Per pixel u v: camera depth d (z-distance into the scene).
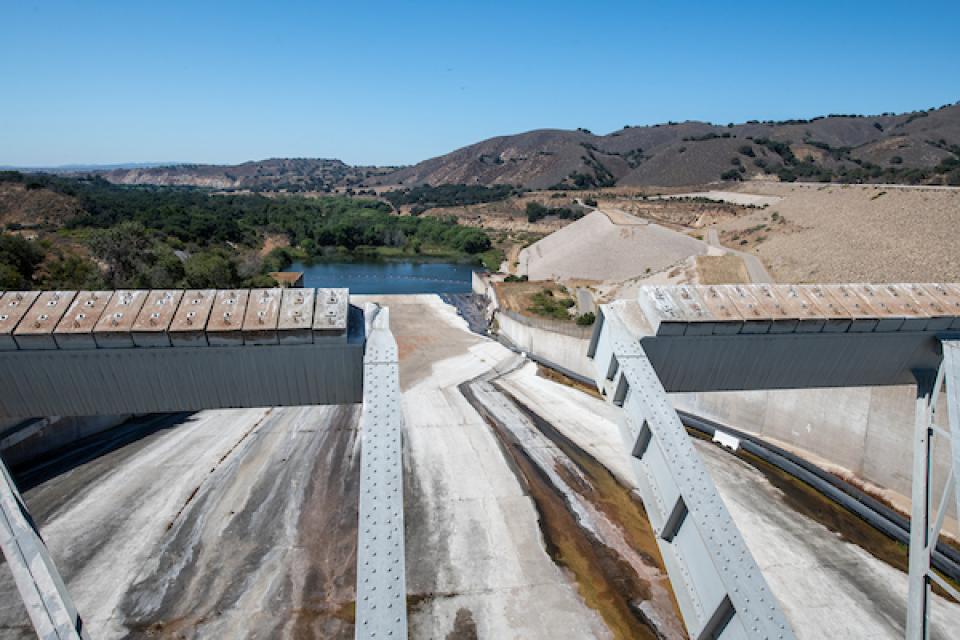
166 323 13.12
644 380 12.27
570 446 36.00
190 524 26.92
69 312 13.13
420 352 54.94
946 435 14.30
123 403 14.00
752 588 8.84
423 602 23.06
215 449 33.47
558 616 22.59
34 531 9.59
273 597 22.86
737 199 160.75
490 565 25.16
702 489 10.15
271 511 28.09
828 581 24.88
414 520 28.02
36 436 31.09
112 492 28.98
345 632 21.33
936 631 22.33
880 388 29.31
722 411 37.97
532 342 55.53
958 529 25.34
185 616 21.91
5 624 21.05
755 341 14.52
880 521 27.73
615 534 27.67
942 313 14.88
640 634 21.92
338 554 25.31
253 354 13.56
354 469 31.81
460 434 36.72
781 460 33.03
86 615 21.81
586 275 86.69
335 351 13.70
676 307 14.21
